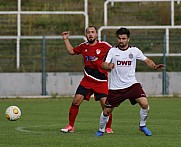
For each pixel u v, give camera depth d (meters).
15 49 72.19
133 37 74.69
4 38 70.06
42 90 64.06
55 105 52.62
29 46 72.62
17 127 32.56
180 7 90.12
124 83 26.94
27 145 24.14
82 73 65.25
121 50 26.92
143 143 24.69
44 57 64.38
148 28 76.31
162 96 64.19
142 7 89.44
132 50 26.94
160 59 71.12
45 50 70.25
